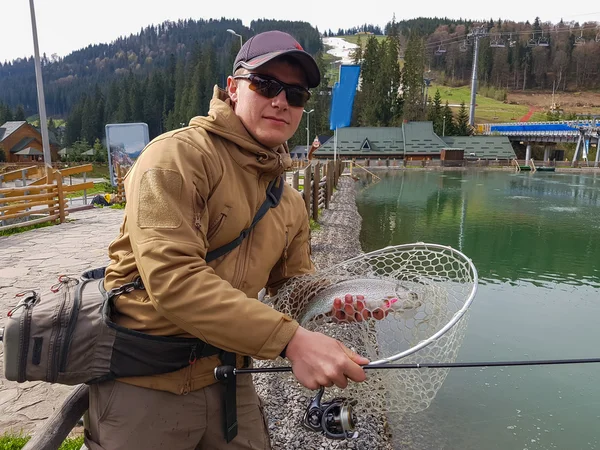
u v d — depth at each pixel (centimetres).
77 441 277
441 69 14638
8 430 299
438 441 359
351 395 147
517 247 1206
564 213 1819
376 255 192
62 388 350
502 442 365
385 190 2759
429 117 7444
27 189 1038
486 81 13750
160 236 117
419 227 1500
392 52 8081
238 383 150
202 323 114
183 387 134
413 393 145
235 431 145
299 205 169
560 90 13650
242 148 139
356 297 157
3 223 1016
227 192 134
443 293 158
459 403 419
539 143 6088
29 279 631
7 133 6519
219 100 142
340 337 181
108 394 133
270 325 116
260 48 140
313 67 142
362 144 5659
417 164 5169
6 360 127
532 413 406
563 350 554
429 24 19275
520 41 13950
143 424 132
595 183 3272
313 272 181
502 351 548
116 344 128
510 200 2261
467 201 2214
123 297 131
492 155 5584
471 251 1162
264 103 138
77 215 1262
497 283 860
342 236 1104
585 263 1036
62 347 126
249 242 145
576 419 400
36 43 1356
